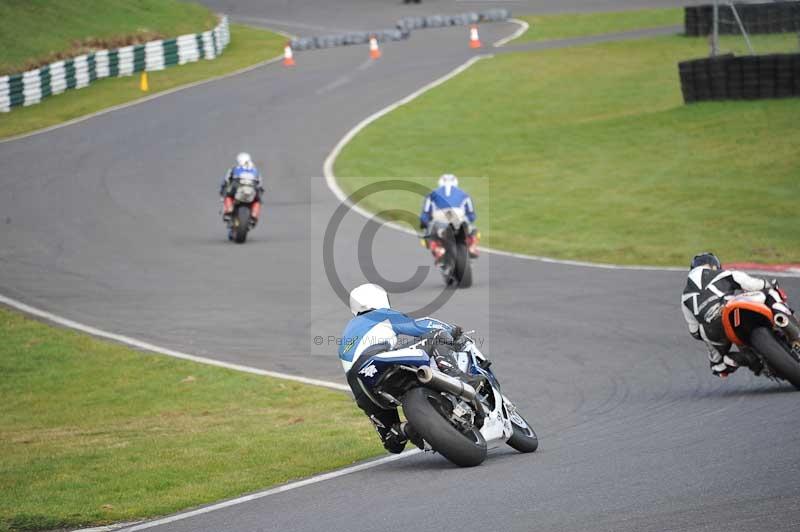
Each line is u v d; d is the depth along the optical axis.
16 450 36.22
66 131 125.81
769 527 18.67
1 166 109.25
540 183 98.25
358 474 28.12
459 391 26.55
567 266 67.81
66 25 175.12
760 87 112.75
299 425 37.66
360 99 141.00
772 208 81.25
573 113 127.56
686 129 109.12
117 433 38.53
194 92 148.38
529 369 43.09
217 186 100.44
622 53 163.62
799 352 33.62
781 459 23.78
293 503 25.00
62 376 48.34
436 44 182.88
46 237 81.56
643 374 40.34
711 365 35.22
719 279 34.62
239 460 31.88
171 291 64.44
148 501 27.22
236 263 71.75
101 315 59.34
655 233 77.56
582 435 30.78
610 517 20.30
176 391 45.00
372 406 28.09
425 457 29.75
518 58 164.88
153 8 197.88
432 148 115.00
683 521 19.56
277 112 134.38
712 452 25.45
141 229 84.00
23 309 61.12
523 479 24.64
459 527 20.61
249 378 46.19
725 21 118.44
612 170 99.88
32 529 24.86
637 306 53.84
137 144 118.44
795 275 59.12
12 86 140.25
